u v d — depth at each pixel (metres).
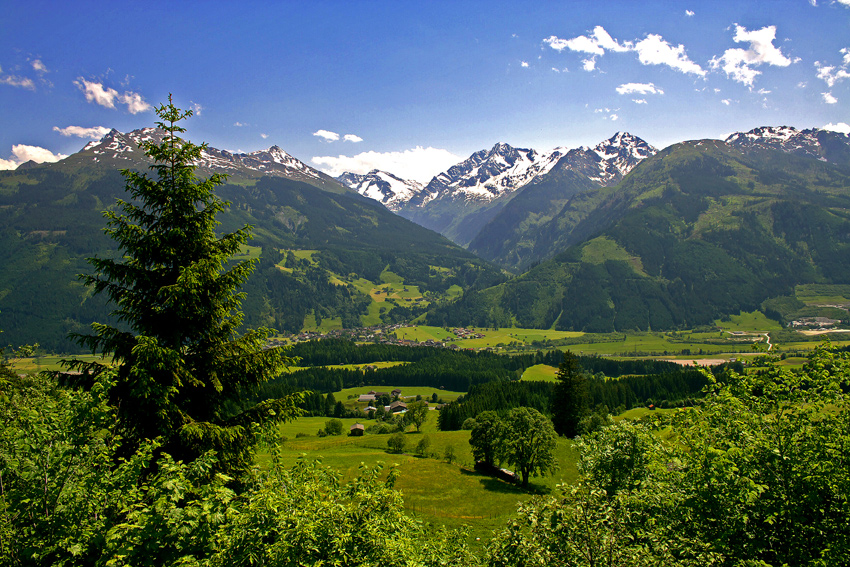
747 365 17.89
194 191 16.64
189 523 10.46
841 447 13.21
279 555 10.11
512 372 189.12
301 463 13.79
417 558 13.23
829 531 12.65
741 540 13.00
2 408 15.97
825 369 15.48
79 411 11.70
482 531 47.53
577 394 90.44
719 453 13.18
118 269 16.11
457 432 97.69
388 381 188.25
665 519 13.95
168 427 15.10
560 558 10.91
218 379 16.59
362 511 11.87
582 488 12.44
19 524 10.69
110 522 10.88
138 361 14.65
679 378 131.38
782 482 13.44
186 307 16.06
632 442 21.97
